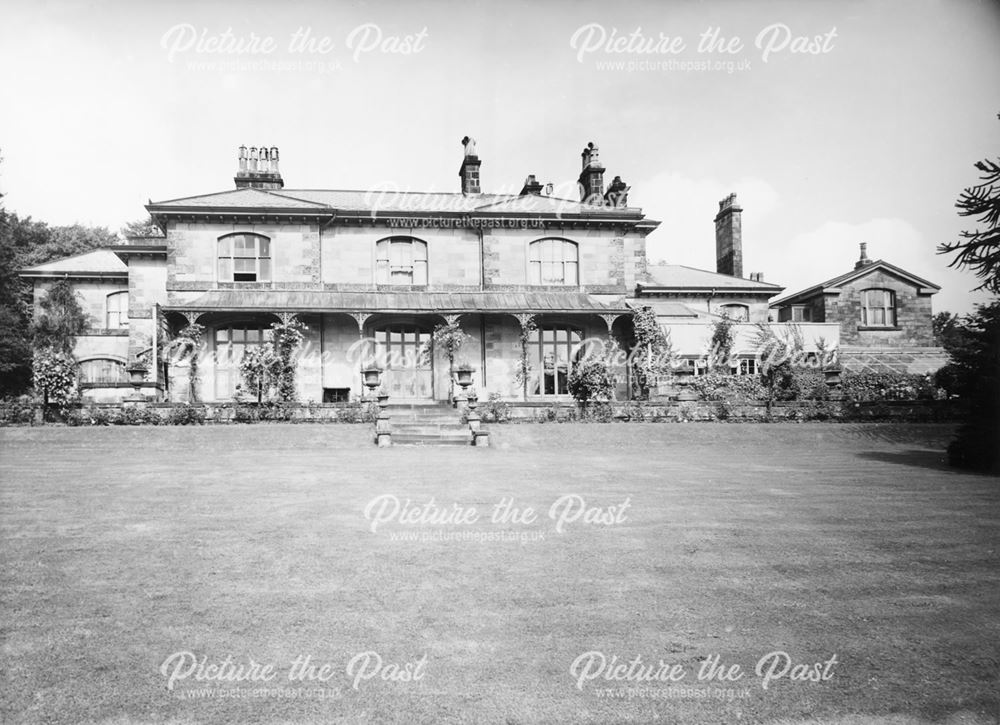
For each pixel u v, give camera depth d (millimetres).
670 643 4270
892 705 3598
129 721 3398
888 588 5246
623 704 3578
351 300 22922
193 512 7648
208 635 4316
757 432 17312
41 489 9117
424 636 4328
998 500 8625
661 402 19391
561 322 24453
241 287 22875
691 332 25641
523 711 3502
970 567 5754
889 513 7840
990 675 3898
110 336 26422
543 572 5598
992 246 12523
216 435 15375
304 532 6762
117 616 4590
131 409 17312
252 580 5320
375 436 15898
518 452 14477
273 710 3500
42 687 3678
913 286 28594
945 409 19859
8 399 19016
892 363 27141
